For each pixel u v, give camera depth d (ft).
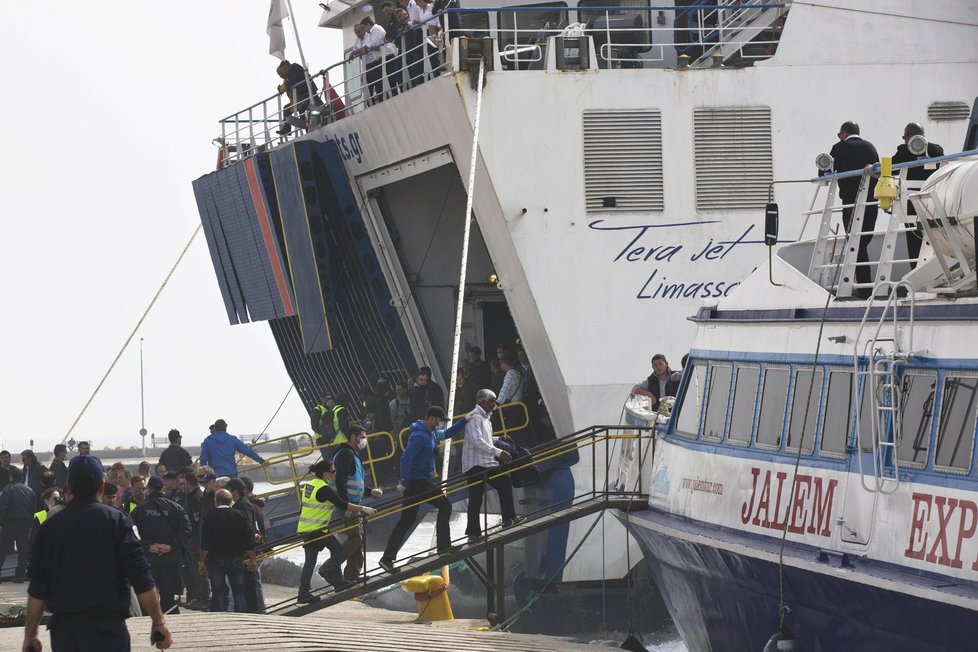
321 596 73.41
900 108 92.12
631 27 103.04
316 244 110.42
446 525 74.54
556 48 90.38
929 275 50.98
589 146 90.38
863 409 51.37
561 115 90.12
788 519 55.36
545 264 90.17
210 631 55.52
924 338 48.62
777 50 91.71
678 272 90.89
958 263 49.96
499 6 105.29
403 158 101.09
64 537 36.68
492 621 74.69
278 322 130.52
